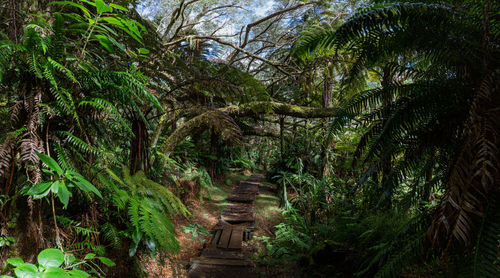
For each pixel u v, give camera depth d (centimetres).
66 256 116
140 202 169
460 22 166
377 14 175
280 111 540
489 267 116
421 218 173
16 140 120
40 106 124
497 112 122
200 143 901
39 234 133
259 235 466
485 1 154
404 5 162
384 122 208
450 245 134
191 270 317
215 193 729
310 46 231
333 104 658
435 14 160
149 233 153
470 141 124
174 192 448
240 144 385
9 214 127
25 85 123
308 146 762
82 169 162
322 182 489
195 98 539
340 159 618
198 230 450
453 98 170
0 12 166
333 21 638
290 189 747
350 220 349
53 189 105
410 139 197
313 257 316
